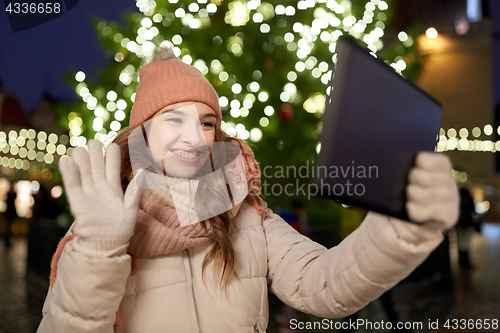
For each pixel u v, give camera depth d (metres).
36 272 6.50
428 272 6.01
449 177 0.69
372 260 0.87
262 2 5.32
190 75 1.30
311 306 1.12
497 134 16.39
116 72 5.71
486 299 5.01
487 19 16.16
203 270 1.17
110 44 5.32
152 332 1.09
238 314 1.16
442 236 0.78
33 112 24.59
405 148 0.74
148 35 4.72
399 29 9.55
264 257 1.29
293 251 1.27
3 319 4.34
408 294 5.30
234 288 1.18
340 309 1.03
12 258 8.60
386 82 0.75
